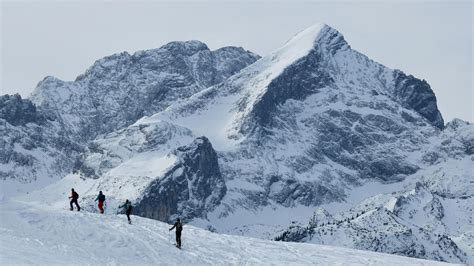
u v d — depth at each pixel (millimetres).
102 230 69062
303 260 72000
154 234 72250
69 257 57500
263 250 74625
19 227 66000
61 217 71250
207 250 70562
